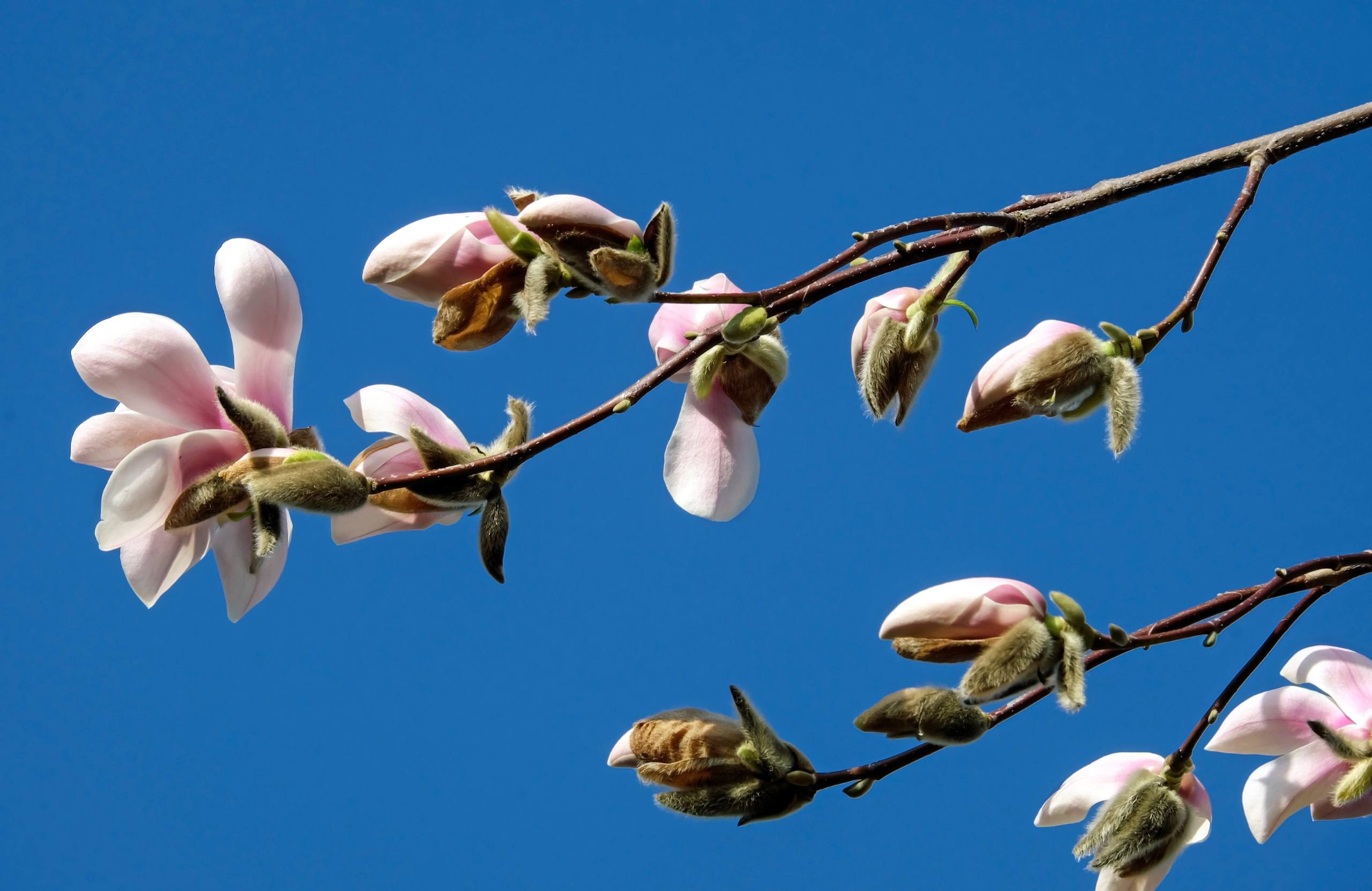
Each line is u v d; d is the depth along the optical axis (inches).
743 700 72.8
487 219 72.2
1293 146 74.3
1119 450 73.0
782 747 72.9
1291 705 74.6
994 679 71.3
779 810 72.7
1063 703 71.3
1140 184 74.2
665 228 71.7
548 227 71.6
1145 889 73.9
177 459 71.2
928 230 73.3
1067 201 74.2
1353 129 74.2
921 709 71.8
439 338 72.2
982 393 73.7
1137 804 73.7
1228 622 73.0
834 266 72.9
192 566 72.2
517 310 72.3
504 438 72.8
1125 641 72.0
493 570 72.7
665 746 72.9
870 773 72.9
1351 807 74.2
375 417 72.6
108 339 71.4
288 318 72.4
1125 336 73.4
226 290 72.0
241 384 72.1
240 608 72.5
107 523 70.8
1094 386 73.4
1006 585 72.0
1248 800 74.2
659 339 75.3
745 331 72.7
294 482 70.7
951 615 71.9
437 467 72.3
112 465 71.9
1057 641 71.7
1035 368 73.4
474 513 73.4
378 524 73.1
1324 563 73.4
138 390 71.5
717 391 75.3
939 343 75.5
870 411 75.6
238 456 71.6
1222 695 73.5
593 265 71.5
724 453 75.0
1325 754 74.1
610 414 72.3
